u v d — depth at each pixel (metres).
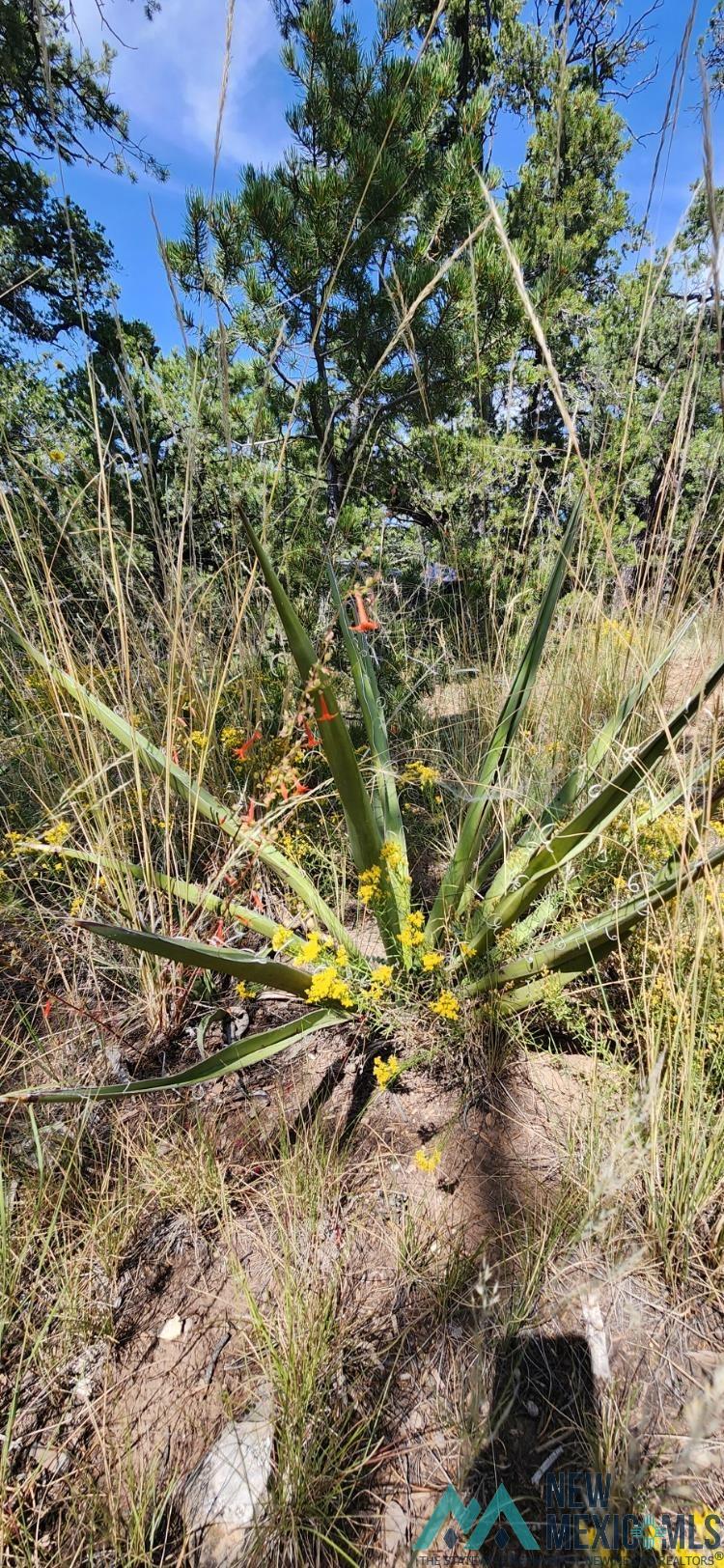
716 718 1.20
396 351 3.04
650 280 1.37
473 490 3.12
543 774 2.11
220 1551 0.83
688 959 1.46
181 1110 1.45
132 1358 1.04
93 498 2.27
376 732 1.82
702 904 1.23
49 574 1.72
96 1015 1.68
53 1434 0.96
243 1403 0.98
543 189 4.46
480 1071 1.48
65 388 4.02
